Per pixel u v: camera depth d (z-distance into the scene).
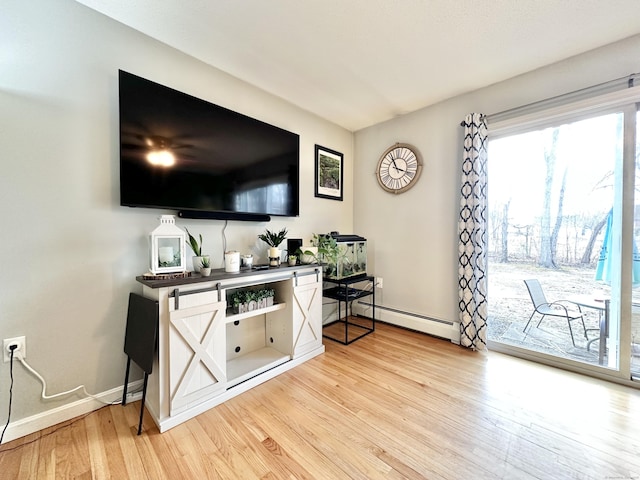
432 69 2.08
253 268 2.00
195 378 1.53
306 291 2.21
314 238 2.72
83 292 1.51
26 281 1.35
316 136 2.88
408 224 2.88
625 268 1.78
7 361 1.31
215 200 1.93
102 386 1.58
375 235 3.18
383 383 1.85
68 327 1.47
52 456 1.22
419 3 1.44
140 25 1.62
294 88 2.35
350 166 3.33
